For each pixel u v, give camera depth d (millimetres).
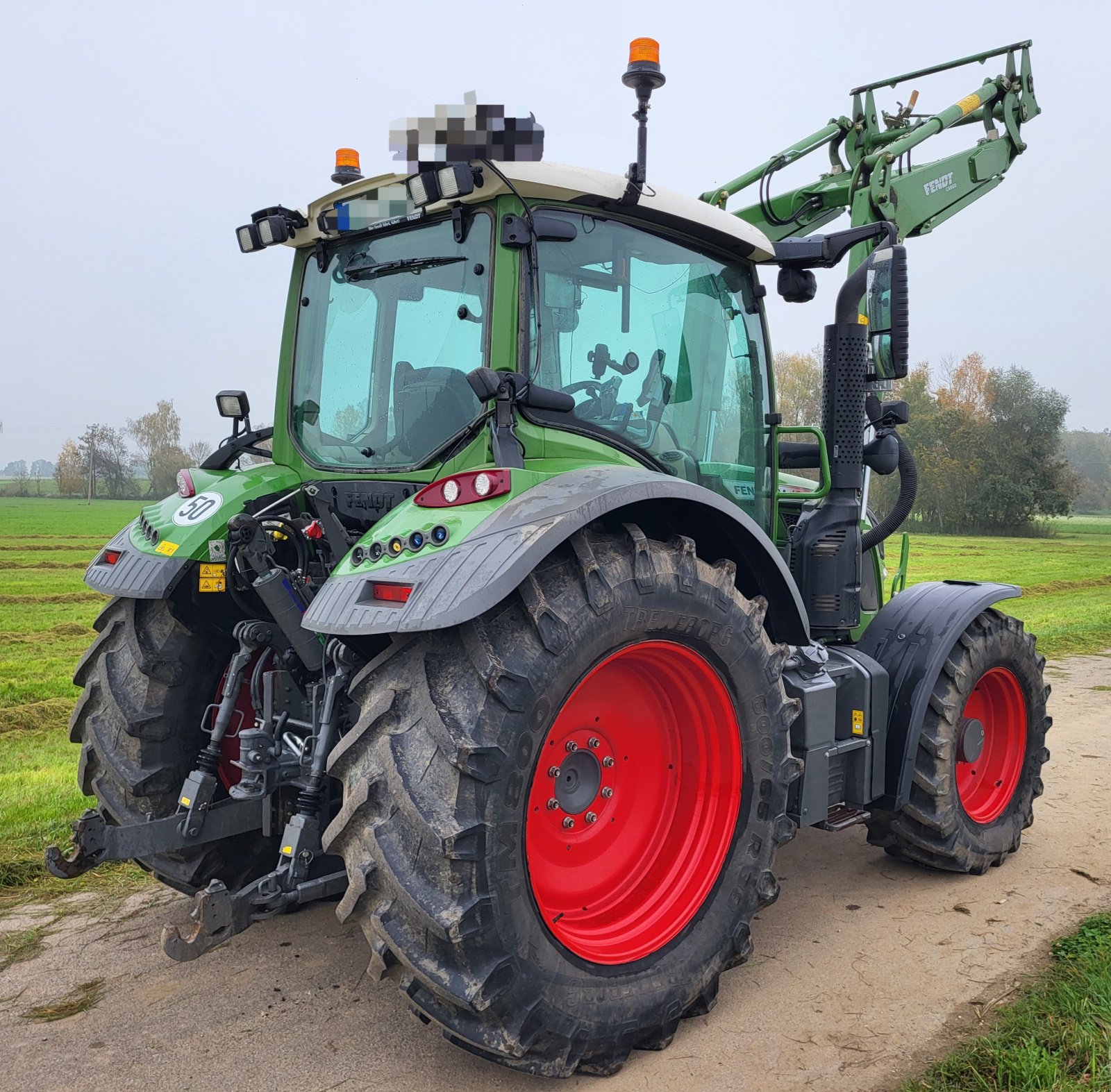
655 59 2818
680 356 3225
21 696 8195
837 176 5129
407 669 2328
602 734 2770
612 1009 2428
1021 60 5492
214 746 2924
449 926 2107
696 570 2676
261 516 3021
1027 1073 2361
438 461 2838
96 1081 2408
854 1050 2570
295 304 3414
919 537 49094
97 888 3709
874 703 3588
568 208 2824
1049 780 5215
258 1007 2797
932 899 3662
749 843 2850
